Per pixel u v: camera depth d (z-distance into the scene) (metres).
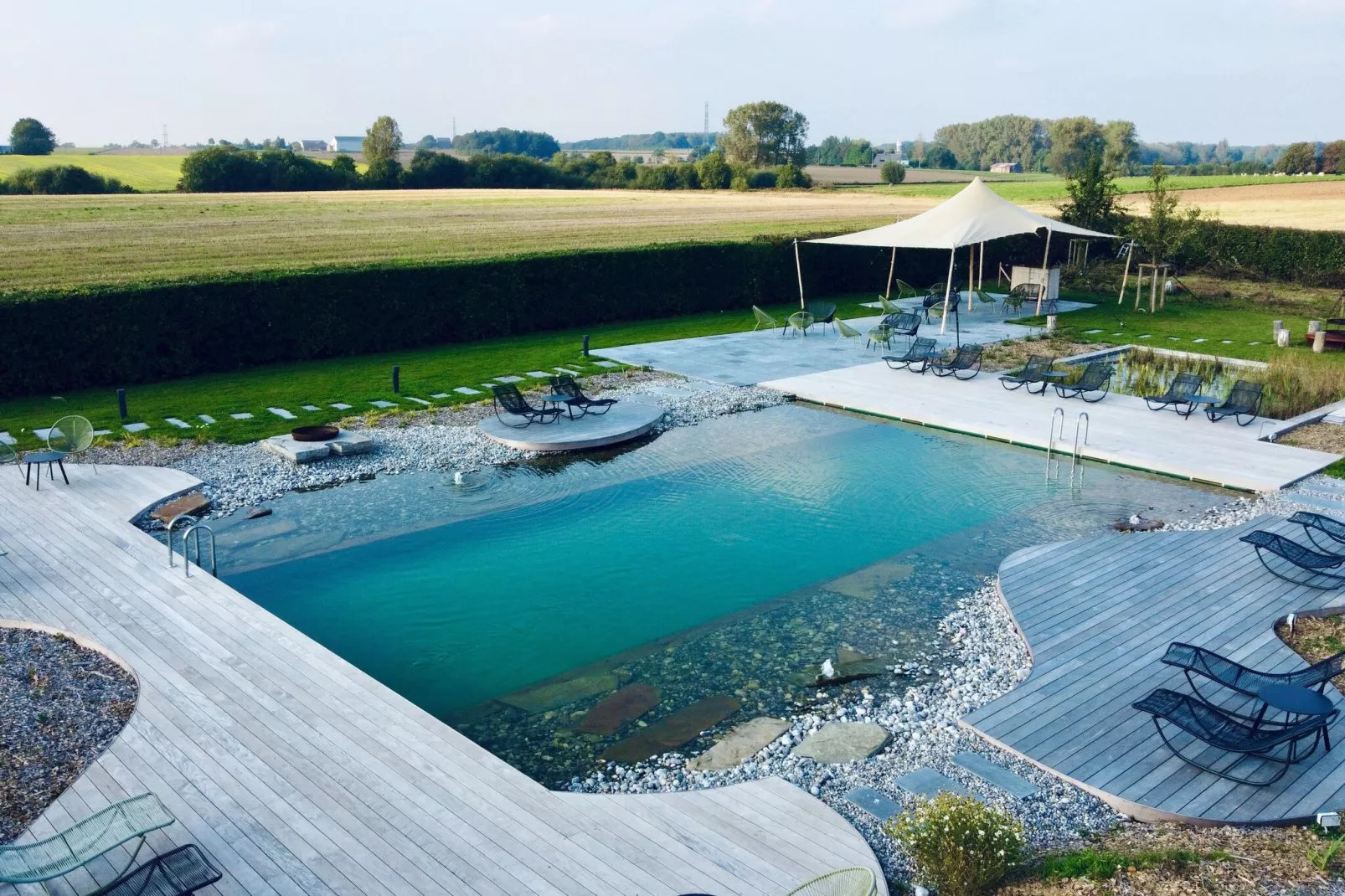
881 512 12.70
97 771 6.75
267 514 12.41
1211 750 7.14
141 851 5.95
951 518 12.48
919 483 13.74
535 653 9.20
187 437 15.20
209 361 19.86
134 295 18.58
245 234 38.06
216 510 12.45
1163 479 13.80
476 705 8.29
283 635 8.81
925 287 33.59
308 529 11.97
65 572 10.15
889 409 16.91
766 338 23.94
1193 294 29.28
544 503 13.00
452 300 23.14
